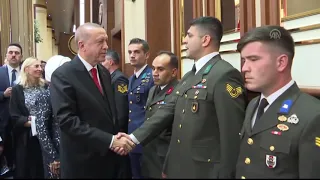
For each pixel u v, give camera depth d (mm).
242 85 1755
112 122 2041
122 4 6312
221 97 1681
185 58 3650
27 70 3107
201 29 1887
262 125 1286
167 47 4414
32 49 9180
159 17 4426
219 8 2803
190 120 1780
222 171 1602
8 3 7598
